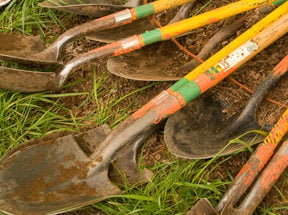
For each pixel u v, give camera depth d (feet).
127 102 4.93
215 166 4.37
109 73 5.10
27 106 4.90
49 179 4.20
